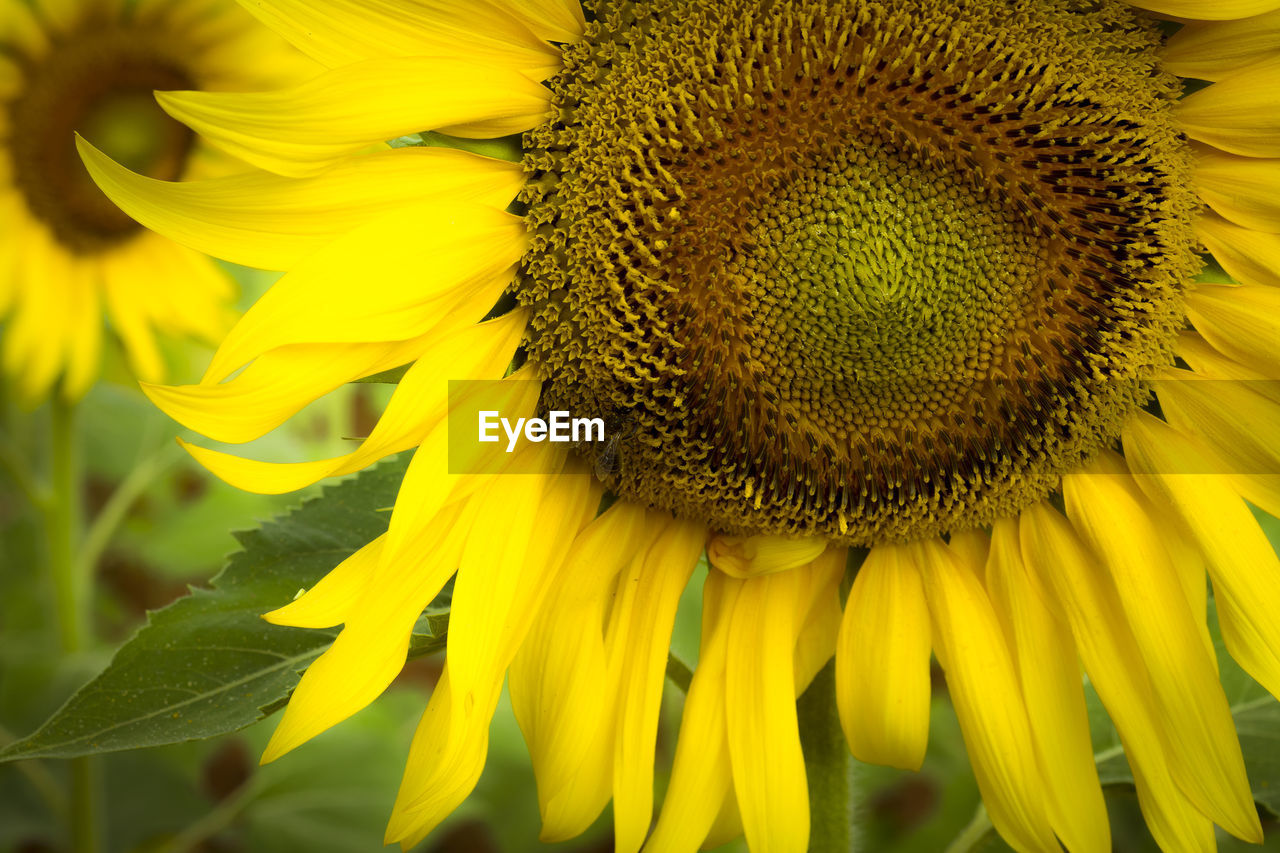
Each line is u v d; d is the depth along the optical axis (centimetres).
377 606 50
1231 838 69
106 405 78
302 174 48
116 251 69
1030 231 52
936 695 78
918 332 52
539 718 51
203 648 53
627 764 51
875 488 53
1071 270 52
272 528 56
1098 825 51
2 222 68
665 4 50
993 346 52
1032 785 52
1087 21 51
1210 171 52
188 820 72
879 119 51
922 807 82
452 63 49
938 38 51
